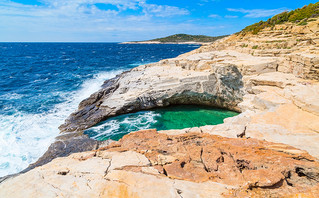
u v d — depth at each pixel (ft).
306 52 55.98
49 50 415.23
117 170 21.40
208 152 24.90
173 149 27.02
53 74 137.59
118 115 71.56
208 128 35.63
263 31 108.88
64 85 106.93
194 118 69.46
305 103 35.99
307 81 47.93
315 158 22.48
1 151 47.16
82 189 18.57
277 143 27.22
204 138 30.19
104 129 61.31
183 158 24.02
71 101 82.12
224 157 24.07
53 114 69.00
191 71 86.28
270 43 85.25
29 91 95.14
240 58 81.51
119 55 298.15
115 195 17.75
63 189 18.62
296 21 95.76
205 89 75.25
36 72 144.66
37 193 18.12
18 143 50.75
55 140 52.80
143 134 33.99
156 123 65.62
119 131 60.13
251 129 32.86
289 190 17.65
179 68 94.84
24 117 65.46
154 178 19.99
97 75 133.90
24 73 139.54
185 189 18.25
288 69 59.98
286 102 40.50
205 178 20.04
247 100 53.26
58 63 196.85
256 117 36.86
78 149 47.24
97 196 17.67
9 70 148.66
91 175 20.68
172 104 81.51
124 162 23.34
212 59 90.17
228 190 18.06
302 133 29.89
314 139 28.14
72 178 20.29
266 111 39.09
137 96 73.26
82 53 338.54
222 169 21.47
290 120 34.01
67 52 360.07
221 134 32.48
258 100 45.47
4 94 89.40
